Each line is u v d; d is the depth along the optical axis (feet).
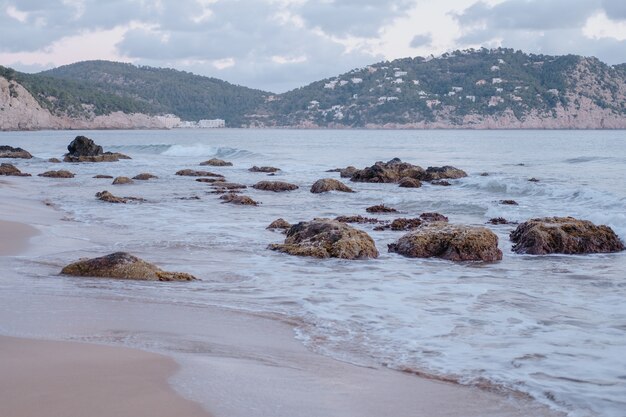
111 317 32.68
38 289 38.68
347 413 21.17
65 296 37.06
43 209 83.82
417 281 44.55
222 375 24.06
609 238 58.65
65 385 22.18
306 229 57.52
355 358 27.53
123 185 123.44
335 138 483.51
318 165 184.65
